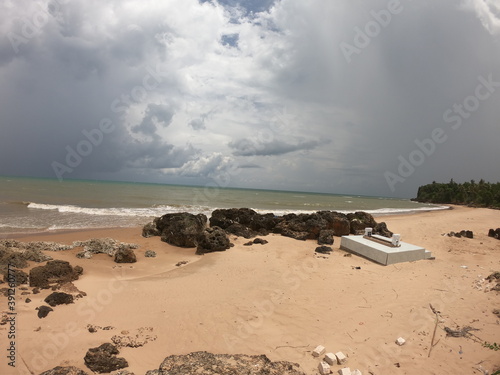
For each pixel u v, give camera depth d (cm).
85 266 1309
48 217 2544
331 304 935
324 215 2222
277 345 714
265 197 8144
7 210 2784
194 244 1809
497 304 920
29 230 2012
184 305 916
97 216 2744
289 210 4272
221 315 853
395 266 1366
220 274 1233
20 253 1318
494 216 4225
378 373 616
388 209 6022
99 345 689
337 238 2073
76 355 651
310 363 650
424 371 618
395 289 1055
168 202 4553
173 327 782
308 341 733
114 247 1590
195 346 705
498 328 778
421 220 3372
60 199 3953
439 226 2814
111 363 618
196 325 795
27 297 918
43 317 802
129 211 3152
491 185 9069
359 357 669
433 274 1235
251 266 1347
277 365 630
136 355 664
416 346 705
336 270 1292
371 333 766
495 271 1272
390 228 2595
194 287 1074
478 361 646
